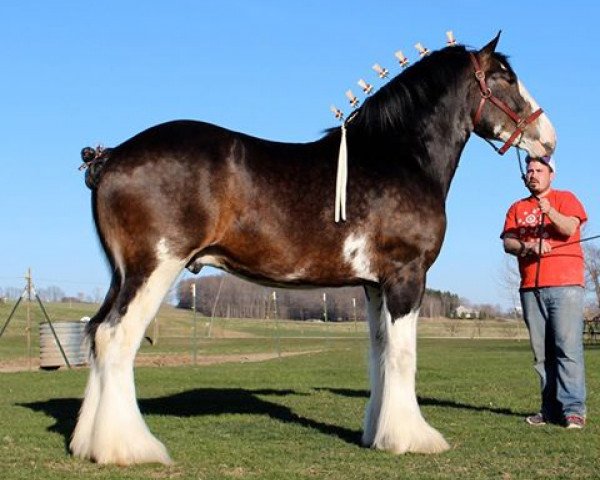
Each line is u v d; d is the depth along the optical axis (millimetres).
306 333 53094
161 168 6434
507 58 7938
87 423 6586
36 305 64000
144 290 6426
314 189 6758
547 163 8523
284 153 6898
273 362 20969
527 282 8641
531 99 7973
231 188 6535
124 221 6453
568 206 8516
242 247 6664
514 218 8805
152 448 6340
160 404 10492
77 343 21359
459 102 7621
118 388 6336
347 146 7160
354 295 74250
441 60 7621
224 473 6055
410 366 6863
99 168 6820
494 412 9492
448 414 9258
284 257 6727
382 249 6883
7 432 7941
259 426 8359
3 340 37438
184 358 23938
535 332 8648
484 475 5988
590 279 46844
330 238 6766
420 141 7406
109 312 6523
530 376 14727
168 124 6762
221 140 6645
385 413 6867
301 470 6164
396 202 6887
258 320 65938
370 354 7398
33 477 5867
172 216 6406
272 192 6637
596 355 22500
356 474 6016
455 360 20516
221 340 41812
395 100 7375
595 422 8562
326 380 14555
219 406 10234
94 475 5918
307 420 8867
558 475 5992
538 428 8195
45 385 14031
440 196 7203
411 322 6902
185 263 6520
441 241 7082
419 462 6441
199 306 70438
